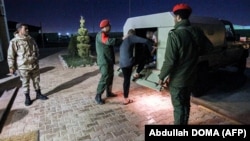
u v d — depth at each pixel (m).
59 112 4.04
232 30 6.36
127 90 4.25
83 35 10.84
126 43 3.90
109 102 4.53
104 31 3.99
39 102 4.62
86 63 9.73
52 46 25.42
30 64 4.36
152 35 5.10
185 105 2.77
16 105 4.45
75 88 5.74
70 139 3.05
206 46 2.78
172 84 2.63
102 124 3.50
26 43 4.28
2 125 3.54
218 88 5.39
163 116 3.76
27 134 3.20
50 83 6.32
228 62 5.99
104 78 4.24
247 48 6.84
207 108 4.05
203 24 4.77
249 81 6.05
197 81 4.63
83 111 4.06
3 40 12.08
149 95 4.92
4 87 5.89
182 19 2.52
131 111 4.02
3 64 10.24
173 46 2.38
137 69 5.17
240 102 4.36
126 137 3.07
